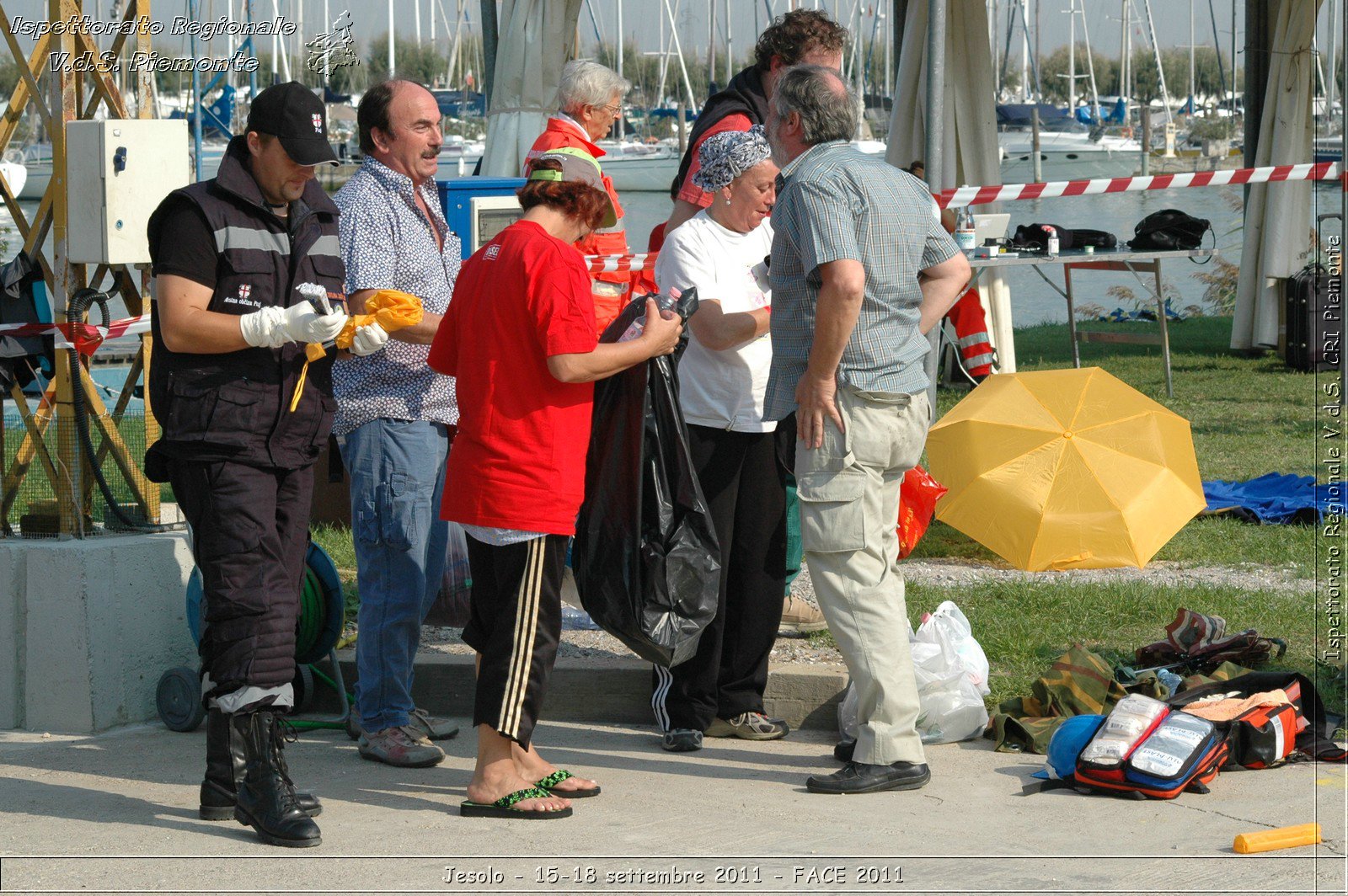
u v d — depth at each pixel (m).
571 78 11.59
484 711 7.81
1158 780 7.92
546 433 7.73
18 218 10.16
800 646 11.02
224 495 7.52
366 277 8.88
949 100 21.42
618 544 8.13
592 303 7.75
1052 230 22.73
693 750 9.27
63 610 9.73
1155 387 23.70
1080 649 9.45
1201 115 109.19
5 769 8.91
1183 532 14.63
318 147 7.48
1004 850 7.13
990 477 13.03
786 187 8.20
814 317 8.20
